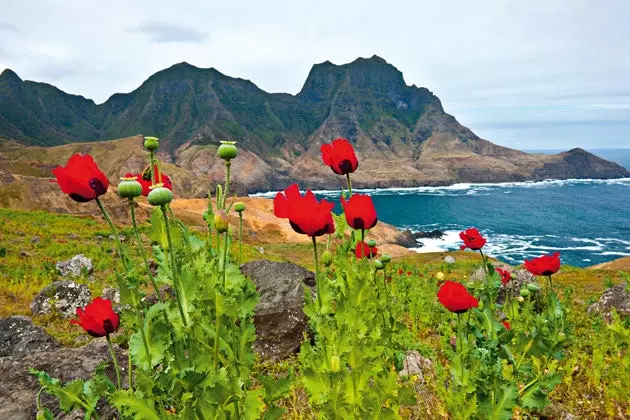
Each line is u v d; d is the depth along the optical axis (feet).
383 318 12.02
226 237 8.11
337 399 7.97
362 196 9.50
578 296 49.19
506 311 18.19
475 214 533.55
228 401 7.16
